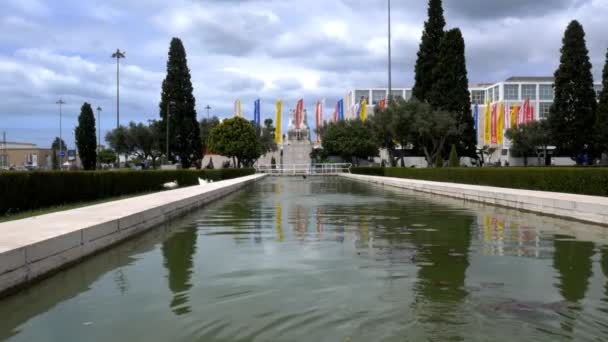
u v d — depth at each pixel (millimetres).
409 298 4676
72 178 14500
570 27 43094
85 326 4031
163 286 5262
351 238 8594
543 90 73938
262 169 59844
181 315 4234
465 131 42281
